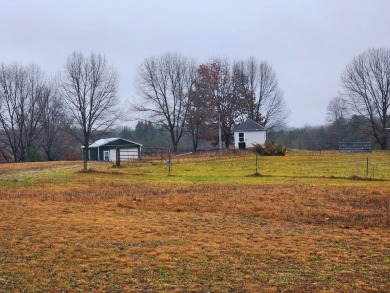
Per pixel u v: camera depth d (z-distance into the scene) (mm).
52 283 7297
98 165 37094
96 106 62156
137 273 7848
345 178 23078
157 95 66688
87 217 12945
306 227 12023
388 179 22516
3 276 7629
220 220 12906
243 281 7402
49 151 66188
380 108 63531
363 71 63969
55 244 9742
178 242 10125
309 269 8109
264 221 12820
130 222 12336
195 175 26516
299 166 31391
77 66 80062
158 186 20812
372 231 11531
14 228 11234
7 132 61812
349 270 8039
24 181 23266
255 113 73688
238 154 45969
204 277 7621
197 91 67250
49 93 66250
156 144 86688
